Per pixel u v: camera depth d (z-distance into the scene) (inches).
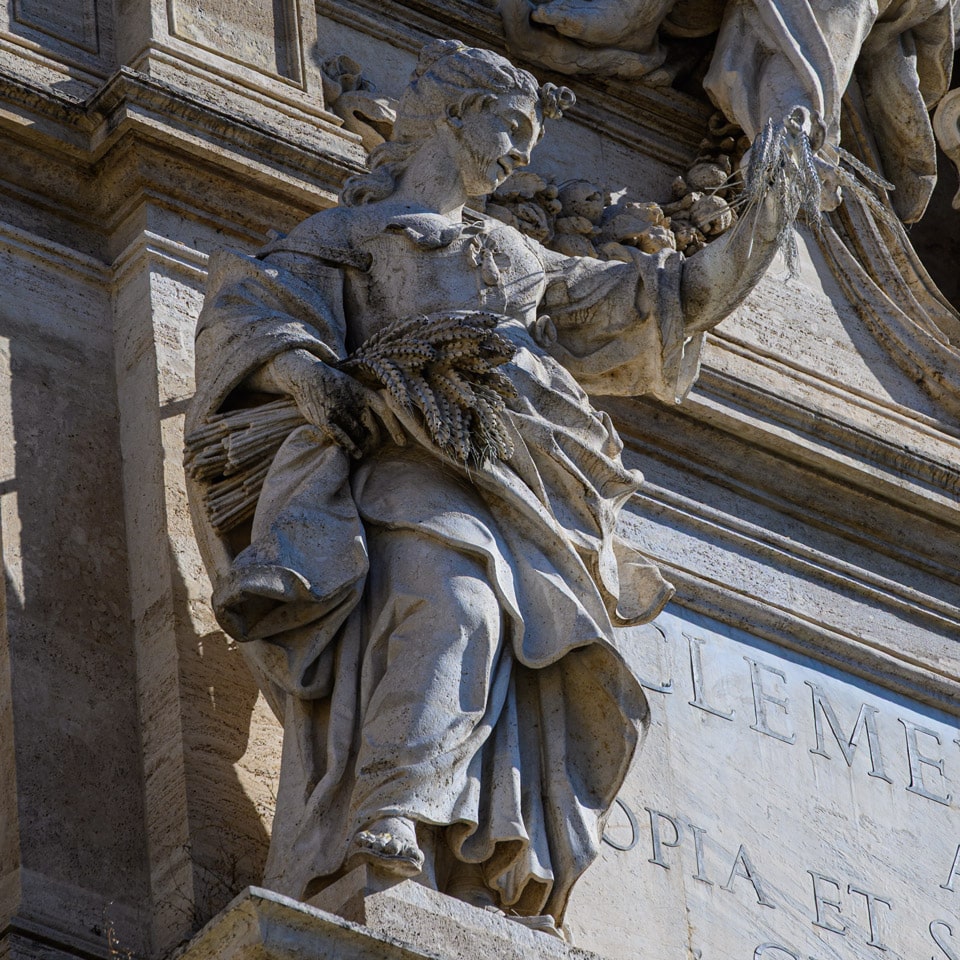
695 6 1133.1
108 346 951.6
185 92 972.6
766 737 1006.4
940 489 1097.4
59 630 879.7
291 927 751.1
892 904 998.4
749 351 1087.0
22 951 810.2
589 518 865.5
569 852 819.4
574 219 1064.8
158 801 858.1
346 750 811.4
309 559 820.6
